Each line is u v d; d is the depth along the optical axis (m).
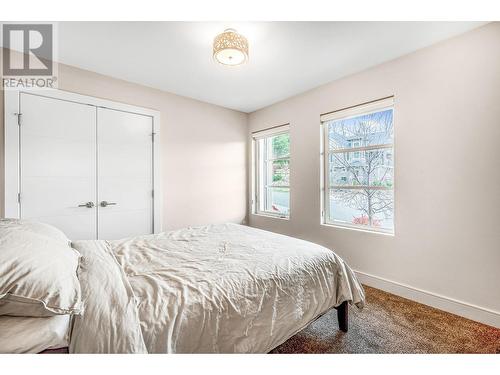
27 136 2.06
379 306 1.97
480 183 1.72
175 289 1.03
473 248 1.75
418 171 2.02
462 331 1.62
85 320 0.76
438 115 1.90
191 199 3.17
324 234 2.79
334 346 1.47
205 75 2.49
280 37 1.83
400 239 2.15
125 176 2.61
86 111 2.35
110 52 2.03
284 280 1.27
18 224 1.17
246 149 3.81
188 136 3.13
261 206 3.80
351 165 2.64
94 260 1.19
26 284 0.72
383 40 1.87
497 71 1.63
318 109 2.81
